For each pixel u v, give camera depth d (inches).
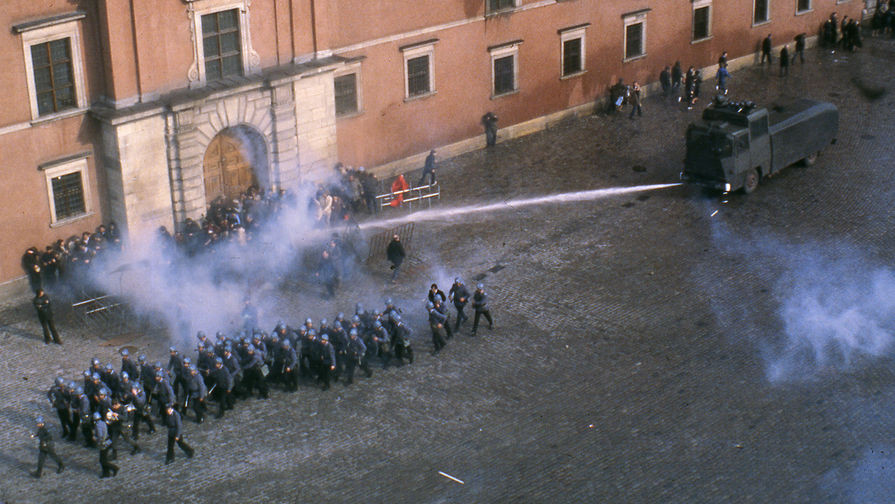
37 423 1258.0
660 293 1646.2
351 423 1359.5
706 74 2464.3
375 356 1487.5
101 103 1638.8
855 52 2620.6
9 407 1389.0
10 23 1525.6
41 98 1587.1
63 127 1614.2
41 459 1263.5
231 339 1405.0
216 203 1781.5
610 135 2192.4
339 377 1446.9
